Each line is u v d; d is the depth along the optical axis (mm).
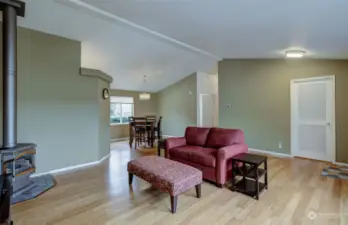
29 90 3578
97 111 4566
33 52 3617
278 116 5098
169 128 8938
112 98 7992
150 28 3805
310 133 4625
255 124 5508
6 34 2820
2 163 2652
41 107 3715
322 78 4387
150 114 9211
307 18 2242
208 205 2516
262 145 5391
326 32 2611
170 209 2430
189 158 3475
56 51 3902
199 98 7883
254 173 2779
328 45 3184
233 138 3525
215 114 8625
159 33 4082
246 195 2783
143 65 6141
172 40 4426
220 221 2166
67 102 4059
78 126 4223
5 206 1474
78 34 3959
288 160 4531
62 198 2727
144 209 2436
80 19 3498
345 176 3475
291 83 4867
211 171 3164
